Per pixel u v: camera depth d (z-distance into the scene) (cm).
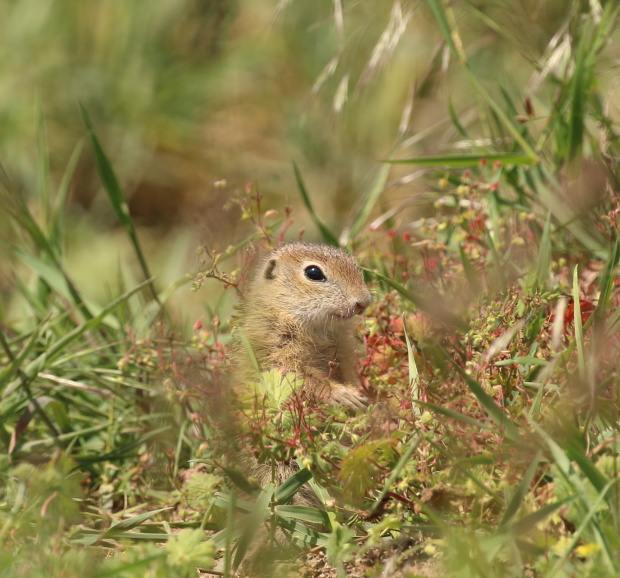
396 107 1869
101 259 1830
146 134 2038
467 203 1105
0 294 1480
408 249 1190
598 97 1257
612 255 866
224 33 2127
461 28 1612
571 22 1200
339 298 992
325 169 1925
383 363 988
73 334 1026
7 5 2169
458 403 843
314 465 807
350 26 1864
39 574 675
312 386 924
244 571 780
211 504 826
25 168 1947
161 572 668
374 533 714
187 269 1605
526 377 870
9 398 1051
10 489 935
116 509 983
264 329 1016
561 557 648
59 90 2048
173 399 938
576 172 1091
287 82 2059
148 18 2127
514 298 884
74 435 1014
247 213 1059
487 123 1267
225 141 2011
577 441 725
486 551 654
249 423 819
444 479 747
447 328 946
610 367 816
